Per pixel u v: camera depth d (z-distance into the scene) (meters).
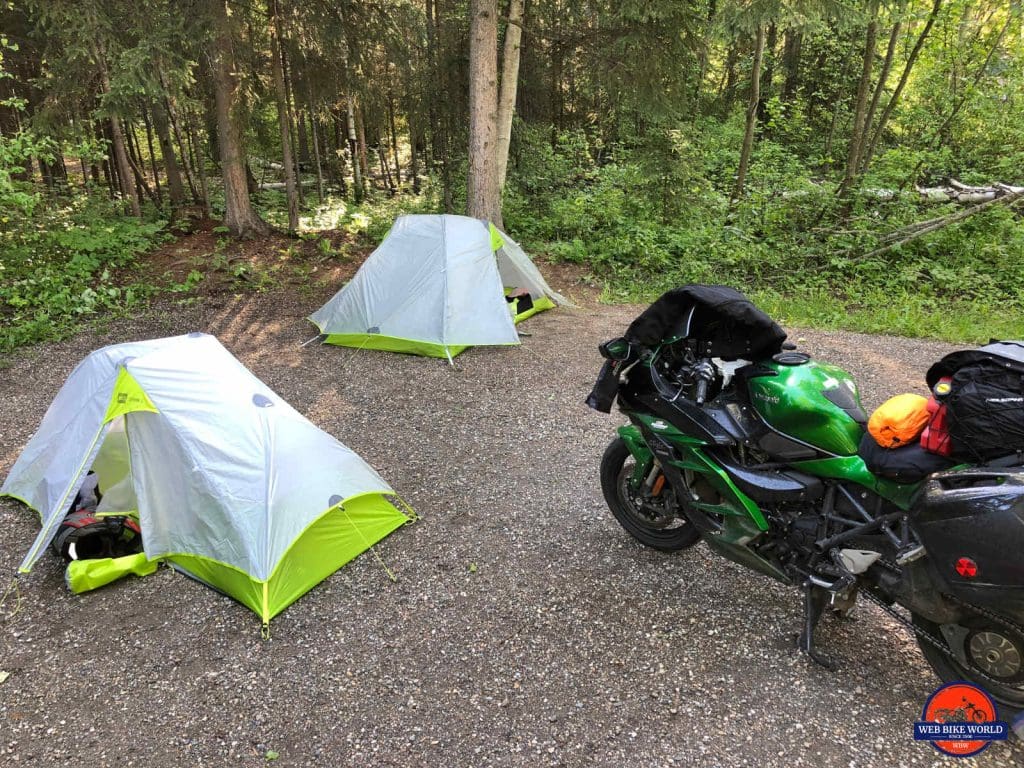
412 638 2.91
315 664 2.76
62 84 9.83
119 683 2.67
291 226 11.87
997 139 13.10
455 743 2.35
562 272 10.65
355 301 7.24
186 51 9.95
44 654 2.83
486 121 9.97
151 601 3.19
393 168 21.88
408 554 3.55
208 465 3.29
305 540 3.34
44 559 3.48
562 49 11.59
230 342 7.43
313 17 10.57
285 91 12.05
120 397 3.38
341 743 2.36
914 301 8.92
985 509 2.05
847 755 2.27
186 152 16.03
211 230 11.80
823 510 2.66
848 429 2.58
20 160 9.98
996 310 8.71
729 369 3.01
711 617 3.01
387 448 4.87
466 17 12.14
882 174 12.10
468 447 4.88
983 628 2.25
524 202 13.12
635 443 3.35
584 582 3.28
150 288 9.20
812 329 8.02
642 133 14.74
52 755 2.33
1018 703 2.22
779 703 2.51
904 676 2.63
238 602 3.16
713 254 10.51
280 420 3.59
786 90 18.83
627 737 2.37
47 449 3.77
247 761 2.30
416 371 6.50
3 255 9.02
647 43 10.02
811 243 10.80
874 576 2.54
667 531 3.49
